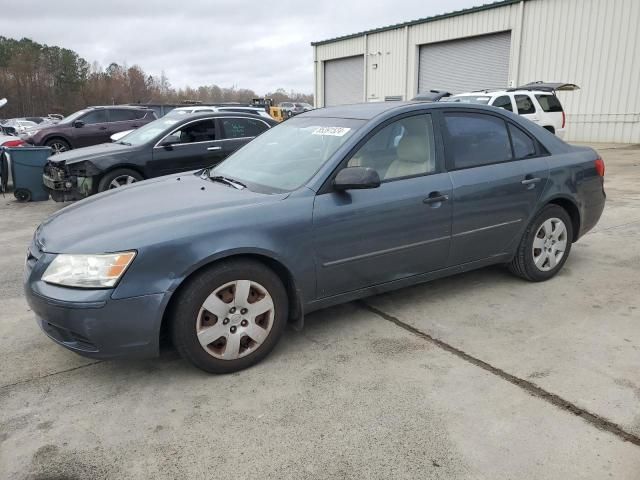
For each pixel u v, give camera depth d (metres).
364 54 27.00
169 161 8.01
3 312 4.05
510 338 3.41
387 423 2.55
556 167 4.24
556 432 2.45
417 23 23.89
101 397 2.85
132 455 2.37
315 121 3.97
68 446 2.44
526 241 4.20
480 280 4.48
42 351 3.40
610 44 17.80
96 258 2.69
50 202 9.37
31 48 71.00
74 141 14.40
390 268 3.54
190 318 2.86
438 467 2.24
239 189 3.43
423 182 3.57
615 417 2.55
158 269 2.73
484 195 3.82
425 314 3.82
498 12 20.69
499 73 21.36
